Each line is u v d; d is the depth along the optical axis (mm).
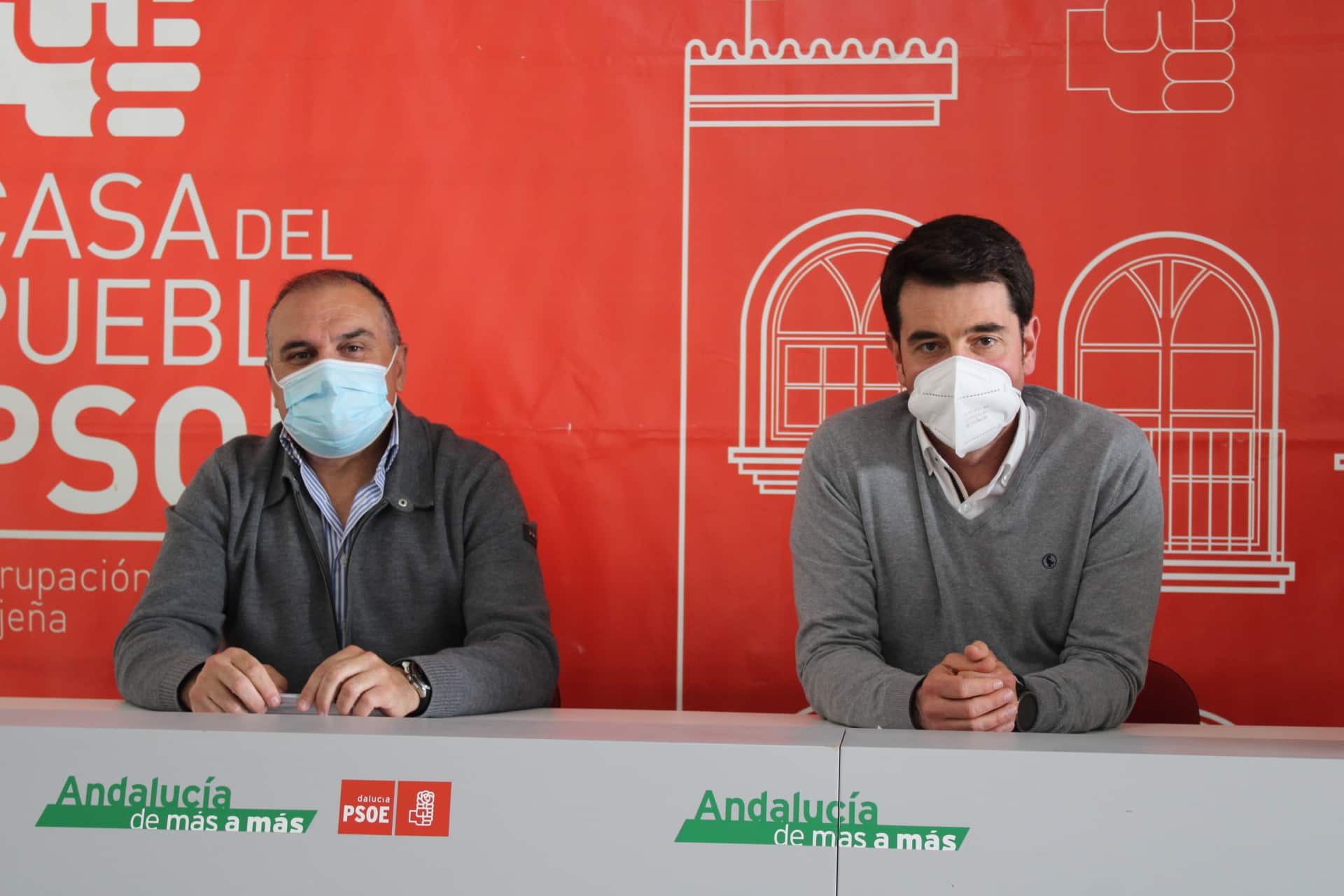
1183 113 2156
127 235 2293
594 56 2254
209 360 2281
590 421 2246
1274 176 2137
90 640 2268
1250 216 2139
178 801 953
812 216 2219
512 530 1748
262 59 2291
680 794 934
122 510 2275
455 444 1838
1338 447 2111
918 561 1593
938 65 2201
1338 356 2117
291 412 1701
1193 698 1749
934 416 1523
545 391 2248
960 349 1521
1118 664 1420
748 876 916
